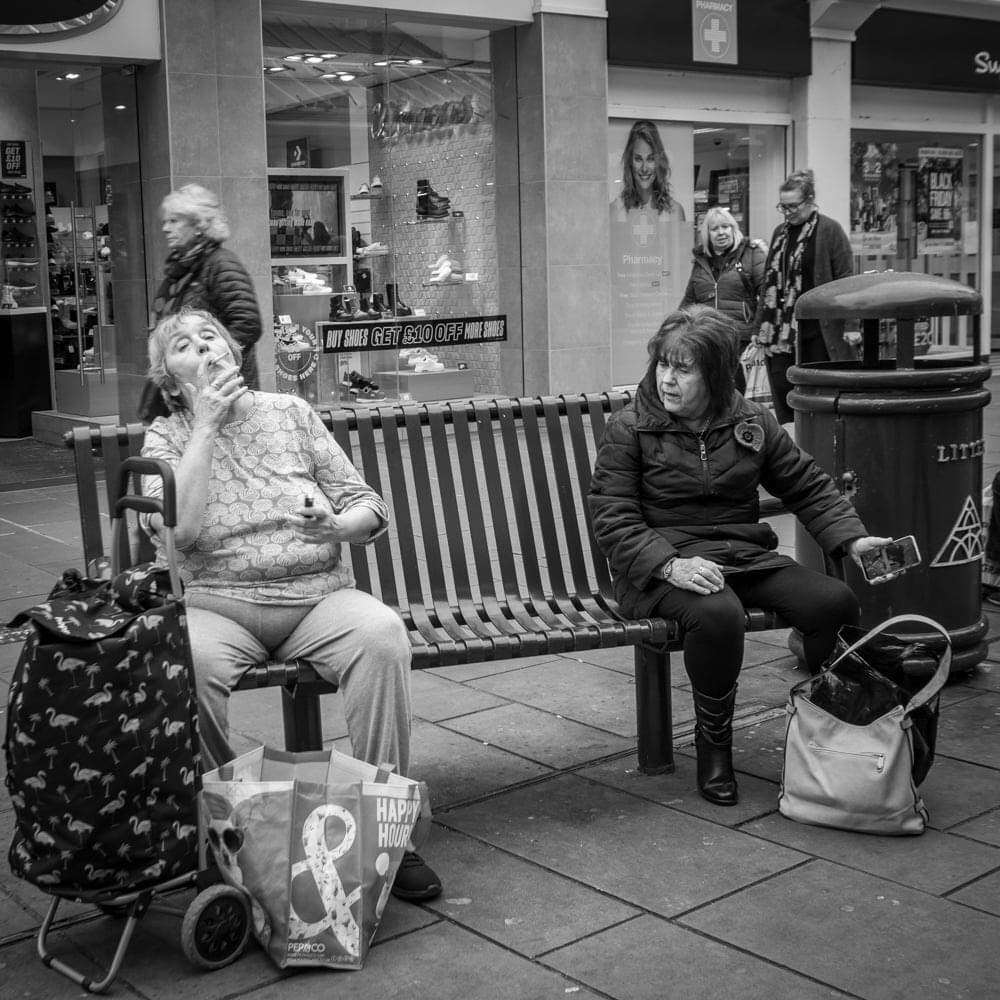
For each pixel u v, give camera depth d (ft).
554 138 38.81
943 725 14.28
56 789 8.93
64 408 41.27
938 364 15.72
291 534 10.98
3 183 40.91
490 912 10.28
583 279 39.96
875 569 12.59
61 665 8.81
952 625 15.33
